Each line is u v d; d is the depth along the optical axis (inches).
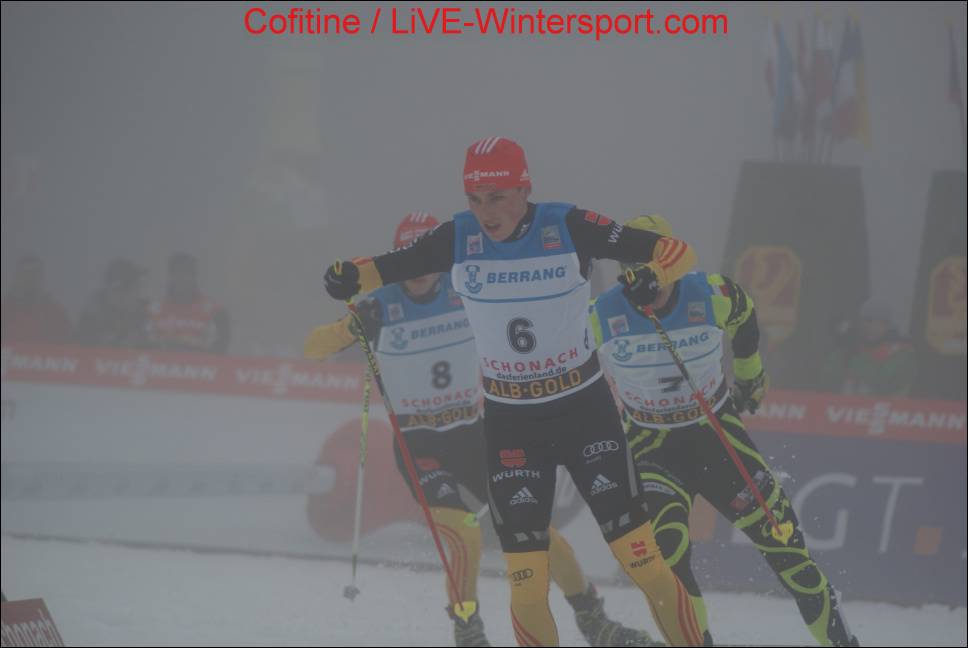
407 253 483.2
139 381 1118.4
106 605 769.6
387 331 697.6
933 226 1175.0
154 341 1154.0
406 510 1058.7
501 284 472.7
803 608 609.0
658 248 464.4
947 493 1033.5
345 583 914.7
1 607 575.5
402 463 708.0
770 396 1047.6
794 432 1042.1
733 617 888.3
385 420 1080.2
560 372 482.0
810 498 1034.1
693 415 612.7
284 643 676.1
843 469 1037.2
